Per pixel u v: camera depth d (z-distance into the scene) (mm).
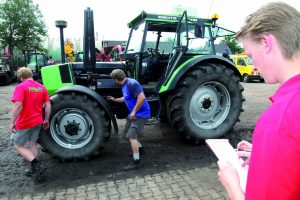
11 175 4051
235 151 1576
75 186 3641
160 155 4590
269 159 832
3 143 5531
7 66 19188
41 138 4312
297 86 872
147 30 5324
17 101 3666
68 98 4301
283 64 932
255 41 981
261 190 851
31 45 28172
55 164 4359
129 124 4289
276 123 843
